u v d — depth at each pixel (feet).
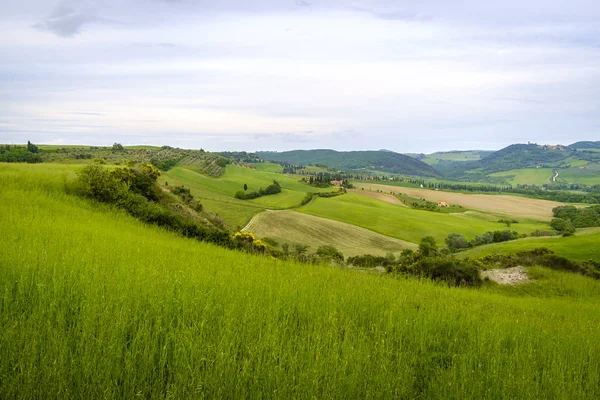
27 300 18.71
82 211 68.74
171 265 33.19
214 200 336.08
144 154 536.01
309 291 29.66
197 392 13.41
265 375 15.08
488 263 107.55
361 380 15.83
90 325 16.53
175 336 16.74
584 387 19.04
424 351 20.66
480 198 546.67
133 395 13.15
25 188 75.51
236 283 28.19
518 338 25.79
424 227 317.22
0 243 28.53
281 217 295.07
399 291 38.68
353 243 256.73
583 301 75.82
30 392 12.64
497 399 16.63
